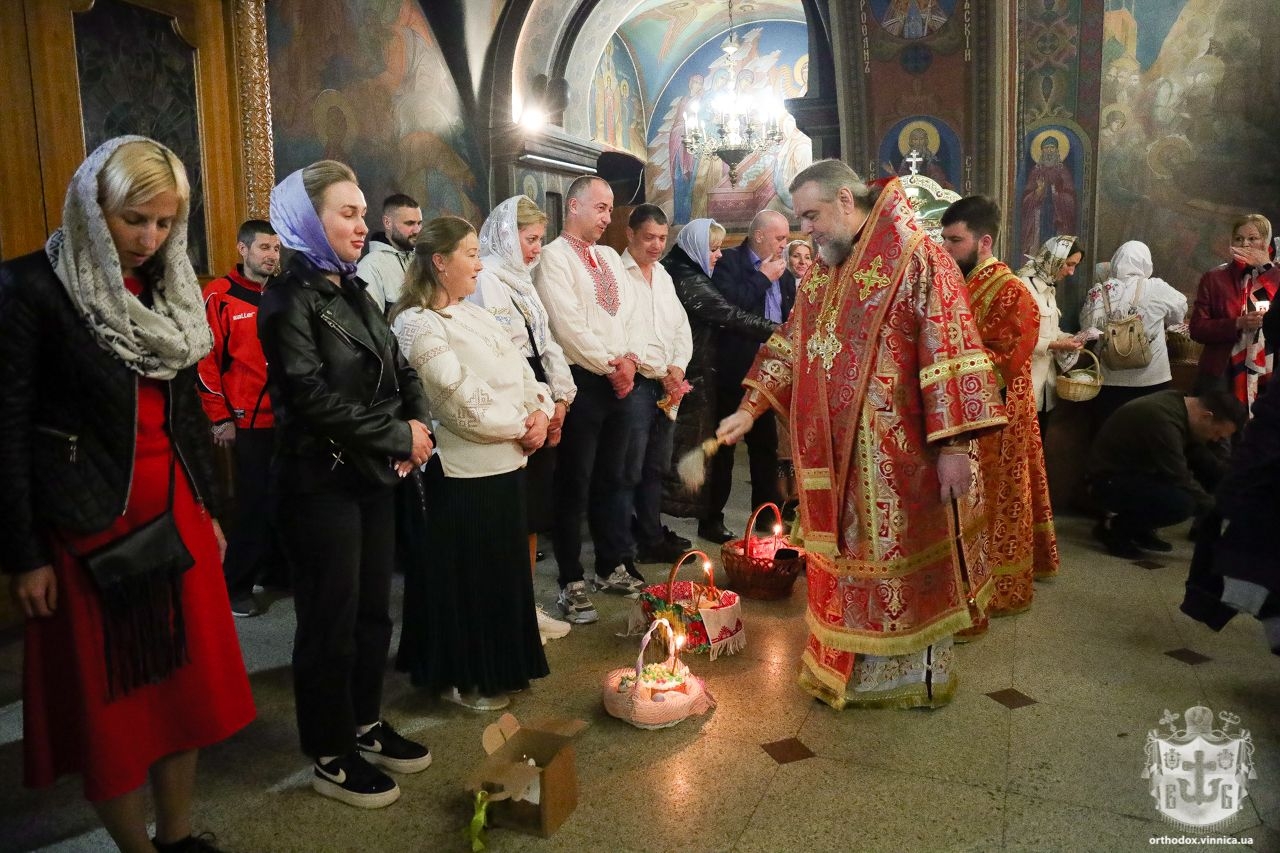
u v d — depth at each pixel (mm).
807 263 4816
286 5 4938
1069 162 5832
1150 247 5988
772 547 3834
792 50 10922
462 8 6297
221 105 4504
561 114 7324
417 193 6121
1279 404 1747
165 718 1771
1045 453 5051
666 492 4539
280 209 2053
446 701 2746
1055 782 2260
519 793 1996
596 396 3459
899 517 2535
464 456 2521
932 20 5602
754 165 11258
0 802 2221
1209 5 5594
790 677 2916
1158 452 4016
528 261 3170
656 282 3879
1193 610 2562
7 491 1521
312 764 2402
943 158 5922
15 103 3561
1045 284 4695
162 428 1736
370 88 5648
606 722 2615
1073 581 3871
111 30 3939
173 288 1717
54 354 1555
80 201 1516
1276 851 1967
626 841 2037
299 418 2043
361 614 2268
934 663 2662
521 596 2646
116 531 1663
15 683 2953
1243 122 5684
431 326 2447
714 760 2393
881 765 2357
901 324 2500
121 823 1733
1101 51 5578
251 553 3574
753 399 2881
